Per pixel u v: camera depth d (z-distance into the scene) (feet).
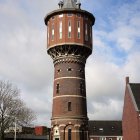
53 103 185.26
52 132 180.04
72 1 203.10
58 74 186.60
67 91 181.06
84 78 189.06
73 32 187.11
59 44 185.06
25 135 293.02
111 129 337.72
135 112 173.47
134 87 190.49
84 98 184.55
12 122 235.40
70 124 176.04
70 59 185.68
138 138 167.84
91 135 330.13
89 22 196.24
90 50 191.72
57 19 191.42
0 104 232.12
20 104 258.98
